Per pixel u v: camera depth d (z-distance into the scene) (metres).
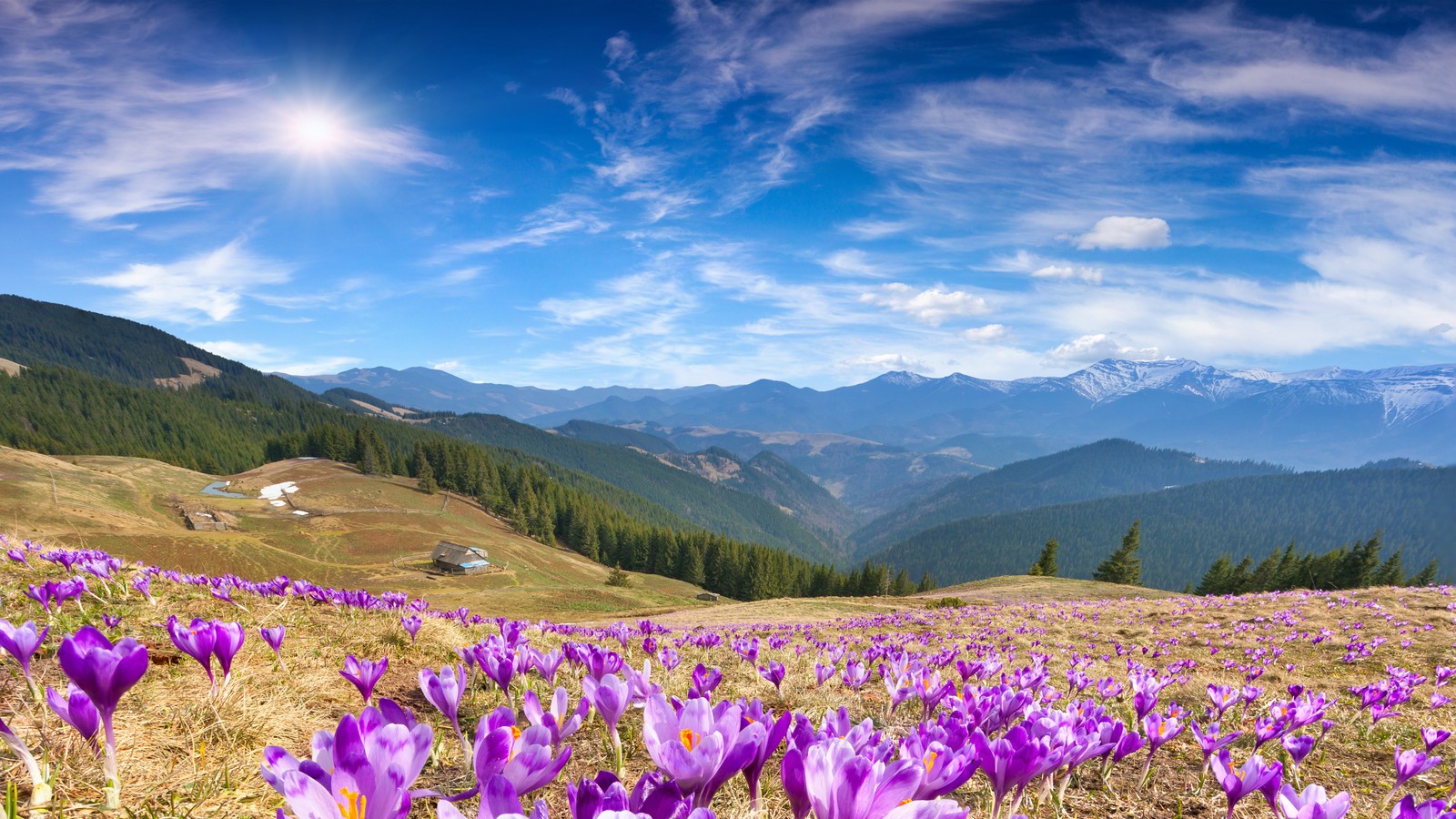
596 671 3.53
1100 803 3.36
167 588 6.42
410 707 4.11
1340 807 1.66
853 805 1.15
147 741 2.69
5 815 1.69
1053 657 10.76
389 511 128.62
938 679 4.00
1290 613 16.41
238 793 2.40
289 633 5.45
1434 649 11.34
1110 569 87.50
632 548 137.25
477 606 65.06
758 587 109.25
